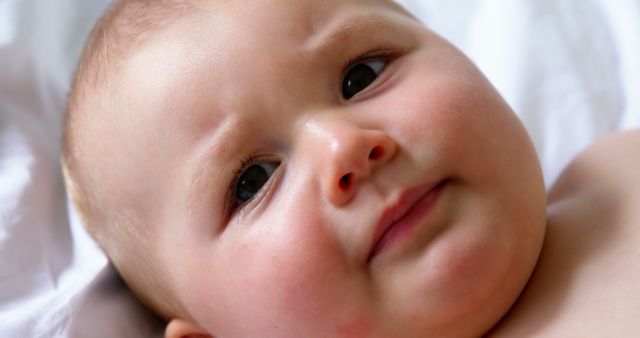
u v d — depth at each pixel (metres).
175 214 0.49
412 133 0.46
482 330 0.48
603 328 0.46
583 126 0.57
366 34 0.49
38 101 0.58
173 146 0.48
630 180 0.50
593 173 0.52
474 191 0.47
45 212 0.54
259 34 0.48
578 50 0.59
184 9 0.49
